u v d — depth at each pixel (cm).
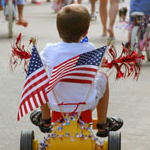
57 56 621
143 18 1534
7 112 1050
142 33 1533
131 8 1562
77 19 613
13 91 1220
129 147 860
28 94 602
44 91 600
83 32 624
